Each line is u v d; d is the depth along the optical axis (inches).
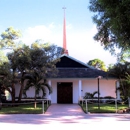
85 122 507.8
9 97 1091.3
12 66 819.4
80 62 1135.6
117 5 331.6
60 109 790.5
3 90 994.1
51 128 429.1
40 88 804.6
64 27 1487.5
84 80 1080.2
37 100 943.7
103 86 1081.4
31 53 821.2
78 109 789.9
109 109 741.3
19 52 826.8
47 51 864.3
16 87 1075.9
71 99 1077.8
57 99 1075.9
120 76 978.7
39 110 730.2
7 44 815.7
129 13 319.3
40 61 818.8
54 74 928.9
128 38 353.7
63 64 1133.1
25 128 430.0
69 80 1058.1
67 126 452.4
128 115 629.9
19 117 595.8
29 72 797.2
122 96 984.9
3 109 770.2
